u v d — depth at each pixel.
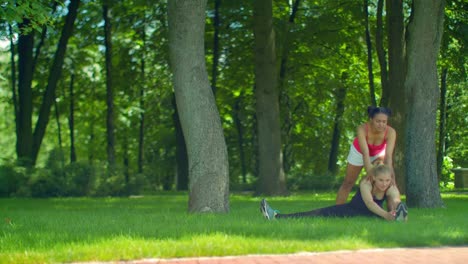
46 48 30.73
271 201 17.58
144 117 38.19
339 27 26.91
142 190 24.34
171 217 10.16
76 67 32.44
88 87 34.41
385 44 26.81
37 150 25.53
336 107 34.81
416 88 13.94
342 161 40.28
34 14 11.95
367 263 5.72
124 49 31.14
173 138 38.97
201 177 11.71
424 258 6.00
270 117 21.75
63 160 24.62
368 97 32.88
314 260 5.91
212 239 6.87
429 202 13.77
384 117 10.49
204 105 11.81
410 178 13.93
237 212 11.65
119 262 5.89
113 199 20.59
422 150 13.84
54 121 43.34
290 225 8.18
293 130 36.69
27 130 24.88
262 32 21.50
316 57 29.25
